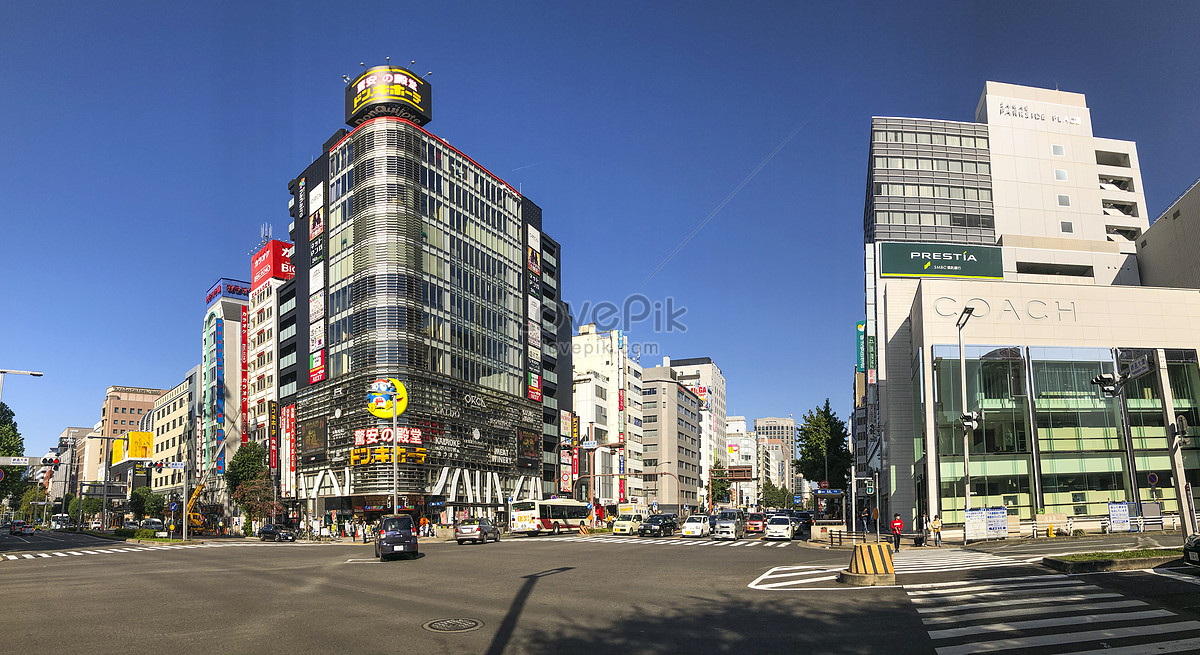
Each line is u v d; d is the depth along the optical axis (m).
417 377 67.81
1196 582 17.47
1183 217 63.53
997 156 83.25
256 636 12.44
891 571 18.59
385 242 67.81
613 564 26.58
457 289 75.25
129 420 159.75
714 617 13.88
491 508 76.44
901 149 82.75
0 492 78.94
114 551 43.81
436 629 12.79
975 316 47.12
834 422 85.00
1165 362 47.03
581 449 102.62
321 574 24.11
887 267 65.94
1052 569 21.33
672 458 137.25
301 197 80.12
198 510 88.69
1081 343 47.12
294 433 77.12
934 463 44.88
